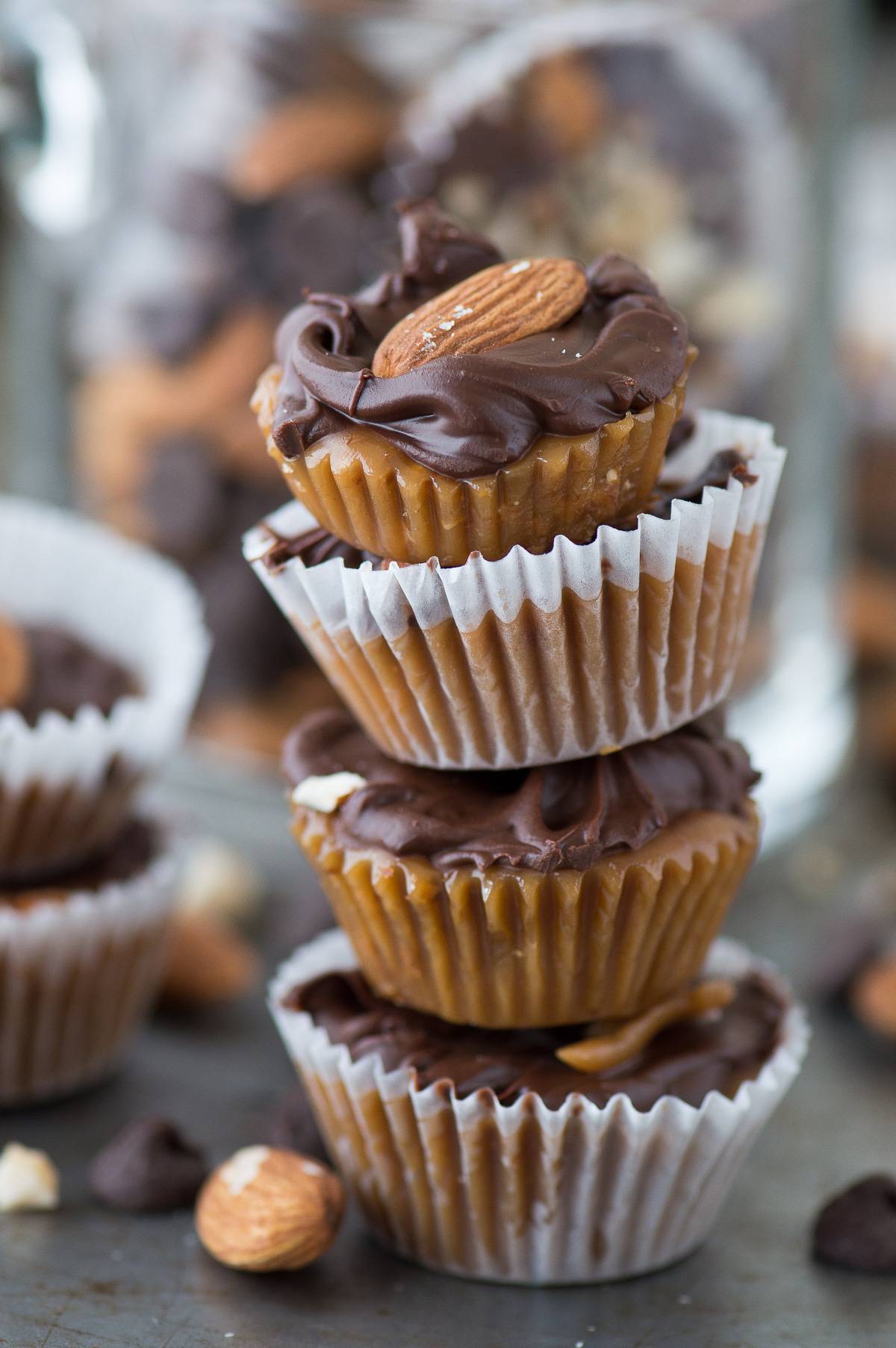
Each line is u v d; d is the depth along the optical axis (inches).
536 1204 14.6
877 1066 16.6
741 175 18.0
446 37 17.5
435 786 14.6
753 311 18.0
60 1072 16.2
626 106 17.6
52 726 15.8
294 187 17.6
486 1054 14.6
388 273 14.5
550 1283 14.8
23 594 17.1
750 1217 15.3
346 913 14.7
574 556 13.9
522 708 14.3
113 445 18.4
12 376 19.3
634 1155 14.5
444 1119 14.5
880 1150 15.8
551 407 13.7
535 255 17.5
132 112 18.2
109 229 18.5
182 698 16.3
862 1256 14.9
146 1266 14.9
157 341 18.1
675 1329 14.6
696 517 14.1
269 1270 14.8
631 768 14.5
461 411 13.7
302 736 14.9
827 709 19.5
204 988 16.9
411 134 17.5
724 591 14.4
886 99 38.5
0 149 18.4
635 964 14.5
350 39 17.6
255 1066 16.6
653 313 14.1
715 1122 14.5
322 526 14.4
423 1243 14.9
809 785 19.1
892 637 21.2
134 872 16.3
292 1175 14.9
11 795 15.8
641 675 14.3
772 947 17.7
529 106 17.4
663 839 14.4
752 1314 14.7
